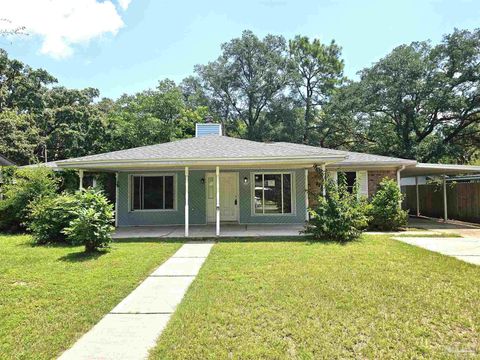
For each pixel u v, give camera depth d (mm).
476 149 25891
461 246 8125
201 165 9844
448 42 22266
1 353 3109
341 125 29391
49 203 9477
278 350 3092
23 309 4195
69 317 3949
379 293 4582
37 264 6543
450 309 4004
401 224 11336
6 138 22125
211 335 3420
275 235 10078
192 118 30656
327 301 4301
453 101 21469
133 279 5508
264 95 33688
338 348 3119
